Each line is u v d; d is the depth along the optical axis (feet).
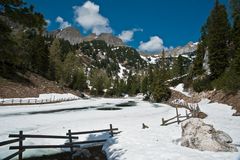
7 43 29.55
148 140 50.67
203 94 172.86
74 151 47.37
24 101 175.22
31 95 203.31
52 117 103.91
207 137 43.50
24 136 39.34
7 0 27.71
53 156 44.96
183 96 205.05
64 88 294.46
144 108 163.43
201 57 225.35
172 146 45.01
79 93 322.34
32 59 275.39
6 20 29.30
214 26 183.42
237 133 57.72
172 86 277.03
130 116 112.27
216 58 175.83
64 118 101.86
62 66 315.78
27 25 31.19
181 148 43.34
